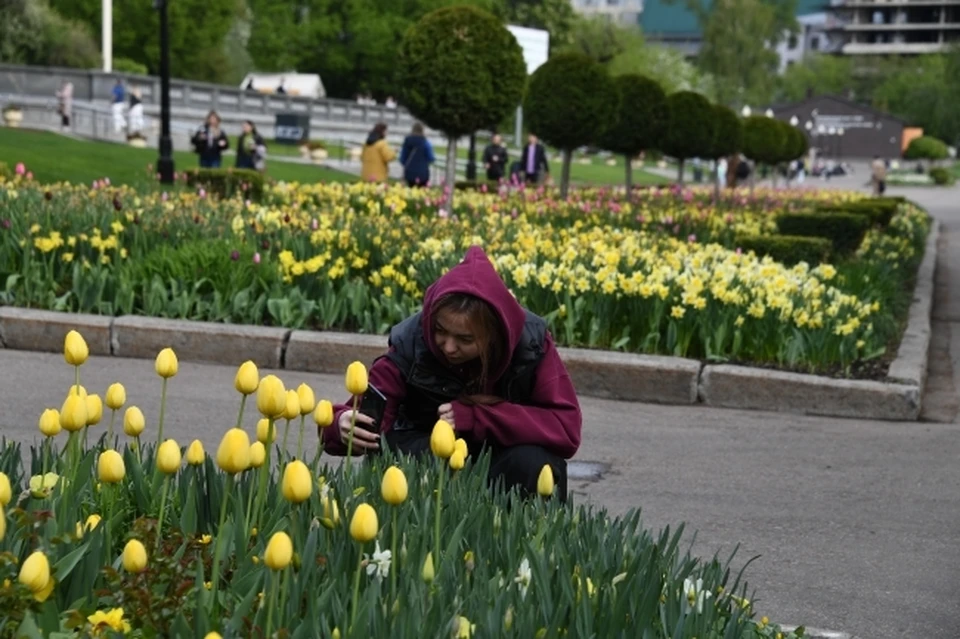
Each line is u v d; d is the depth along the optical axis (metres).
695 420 9.20
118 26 73.69
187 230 12.09
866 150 123.88
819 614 5.30
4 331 10.47
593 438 8.41
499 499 4.20
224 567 3.61
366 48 86.00
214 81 76.00
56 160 28.67
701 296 10.54
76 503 3.76
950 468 8.05
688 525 6.51
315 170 36.41
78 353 3.97
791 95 152.75
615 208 19.98
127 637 3.06
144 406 8.56
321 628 3.03
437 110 17.55
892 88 142.25
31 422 7.88
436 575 3.42
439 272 11.12
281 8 85.31
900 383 9.71
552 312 10.48
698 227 19.70
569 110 21.30
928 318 14.40
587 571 3.56
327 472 4.37
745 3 120.00
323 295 10.95
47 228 11.51
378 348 10.18
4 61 61.69
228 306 10.87
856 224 18.64
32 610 3.00
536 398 4.72
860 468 7.95
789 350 10.25
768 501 7.07
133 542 3.15
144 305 10.84
